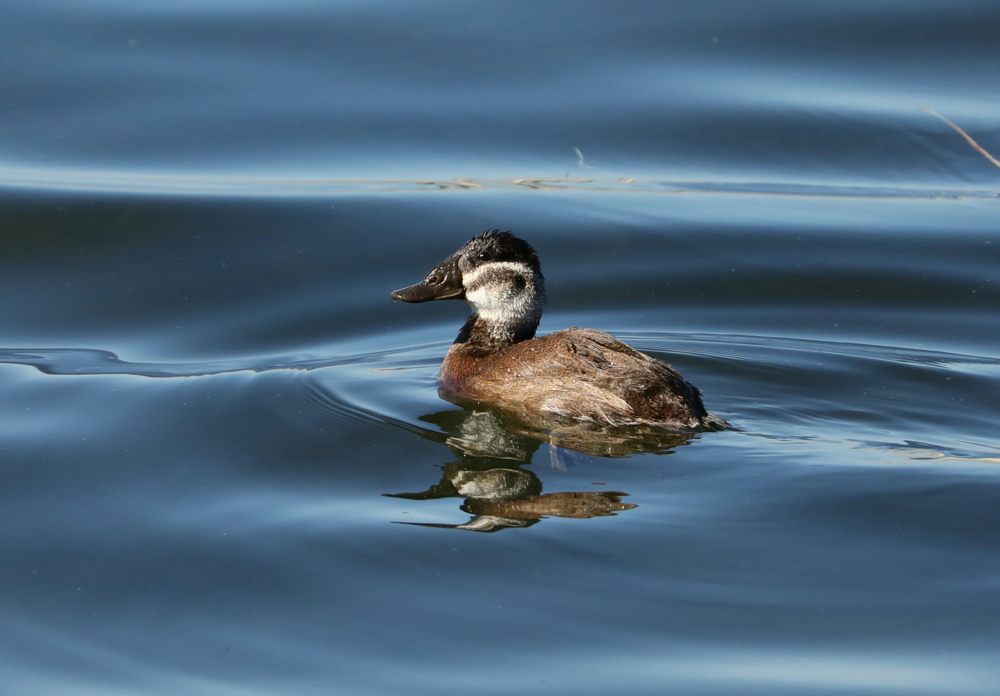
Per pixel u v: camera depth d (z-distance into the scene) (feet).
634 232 59.06
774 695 24.73
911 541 30.78
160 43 71.51
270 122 65.77
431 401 41.91
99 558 31.12
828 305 52.95
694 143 65.36
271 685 25.70
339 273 55.36
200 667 26.48
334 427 39.63
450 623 27.53
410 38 73.15
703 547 30.53
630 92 69.05
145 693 25.64
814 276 55.36
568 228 59.21
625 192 62.64
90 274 54.60
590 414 38.11
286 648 26.96
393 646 26.81
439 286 45.42
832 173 63.62
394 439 38.52
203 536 32.12
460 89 69.00
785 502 33.01
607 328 51.39
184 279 54.49
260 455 37.52
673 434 37.37
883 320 51.52
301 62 70.54
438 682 25.53
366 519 32.63
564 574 29.37
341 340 50.08
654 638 26.84
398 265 55.93
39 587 29.81
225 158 63.05
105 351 48.08
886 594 28.35
